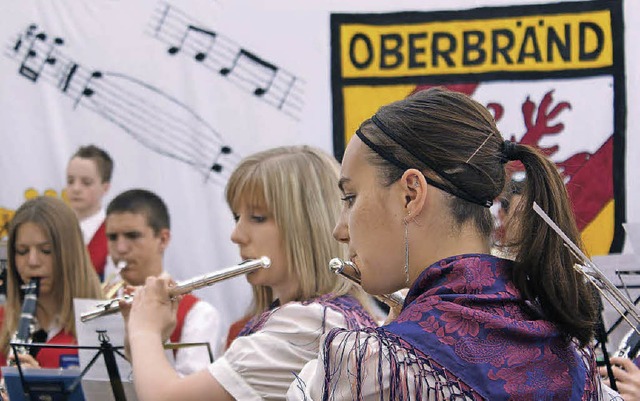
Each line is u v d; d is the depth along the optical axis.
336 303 2.23
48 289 3.66
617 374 2.62
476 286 1.40
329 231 2.39
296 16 4.45
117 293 3.97
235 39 4.48
